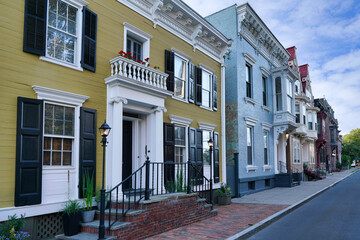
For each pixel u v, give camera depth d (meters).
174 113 10.32
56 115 6.59
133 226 6.16
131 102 8.29
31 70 6.18
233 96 14.93
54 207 6.23
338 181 24.14
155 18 9.74
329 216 9.62
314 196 14.72
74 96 6.85
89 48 7.36
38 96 6.21
